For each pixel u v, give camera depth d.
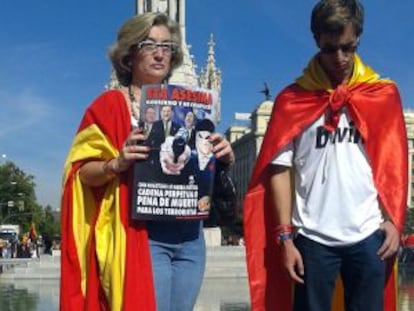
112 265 4.59
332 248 4.67
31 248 61.91
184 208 4.69
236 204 5.04
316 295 4.72
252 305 4.95
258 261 4.98
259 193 4.99
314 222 4.71
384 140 4.73
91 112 4.84
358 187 4.67
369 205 4.69
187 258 4.86
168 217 4.66
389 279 4.83
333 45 4.65
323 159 4.74
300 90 4.88
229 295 21.14
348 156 4.71
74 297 4.69
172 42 4.97
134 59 4.96
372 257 4.63
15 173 111.19
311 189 4.75
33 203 113.00
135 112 4.86
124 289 4.55
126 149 4.57
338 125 4.75
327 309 4.74
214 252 38.38
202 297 20.38
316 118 4.77
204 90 4.75
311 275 4.71
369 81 4.82
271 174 4.94
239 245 41.91
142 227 4.70
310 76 4.87
